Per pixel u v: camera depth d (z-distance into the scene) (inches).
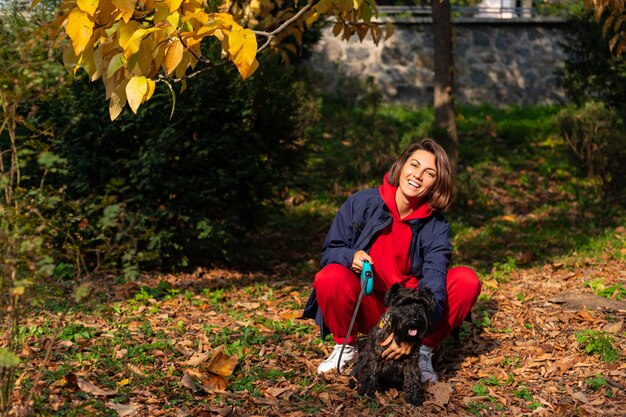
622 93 588.4
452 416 183.3
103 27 151.8
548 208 506.3
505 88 762.8
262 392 193.0
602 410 189.2
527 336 252.1
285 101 388.5
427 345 204.7
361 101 726.5
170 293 307.6
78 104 320.5
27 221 127.9
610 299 291.9
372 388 190.4
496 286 324.2
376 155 560.4
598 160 493.4
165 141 325.4
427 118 694.5
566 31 693.9
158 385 193.0
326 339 243.6
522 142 655.8
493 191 546.3
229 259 361.7
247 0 272.7
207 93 340.5
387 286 205.6
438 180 198.8
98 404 172.2
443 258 199.3
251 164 360.2
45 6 239.0
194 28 152.2
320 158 578.6
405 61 750.5
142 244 345.7
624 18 267.7
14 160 132.1
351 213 205.9
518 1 890.7
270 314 278.8
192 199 346.9
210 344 231.6
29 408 139.7
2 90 124.8
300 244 431.8
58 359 208.1
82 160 320.8
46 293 138.0
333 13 225.1
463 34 759.7
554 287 321.4
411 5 893.2
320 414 180.9
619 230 438.3
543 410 189.5
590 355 229.0
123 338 232.5
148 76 159.2
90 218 321.4
